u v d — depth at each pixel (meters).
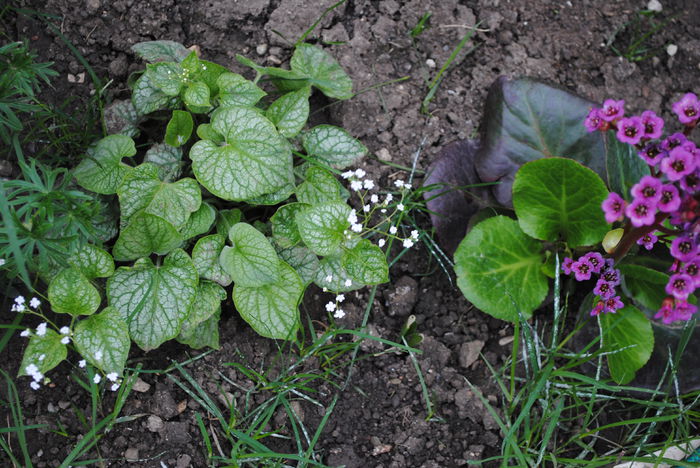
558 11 1.25
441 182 1.11
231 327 1.08
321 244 1.01
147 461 1.02
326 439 1.05
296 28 1.18
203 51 1.17
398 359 1.08
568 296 1.11
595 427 1.06
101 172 1.04
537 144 1.11
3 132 1.01
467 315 1.11
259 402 1.05
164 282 1.01
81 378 1.04
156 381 1.05
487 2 1.23
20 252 0.92
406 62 1.20
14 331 1.04
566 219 1.06
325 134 1.09
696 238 0.93
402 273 1.12
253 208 1.10
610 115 0.96
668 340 1.06
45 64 1.02
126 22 1.16
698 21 1.28
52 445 1.02
